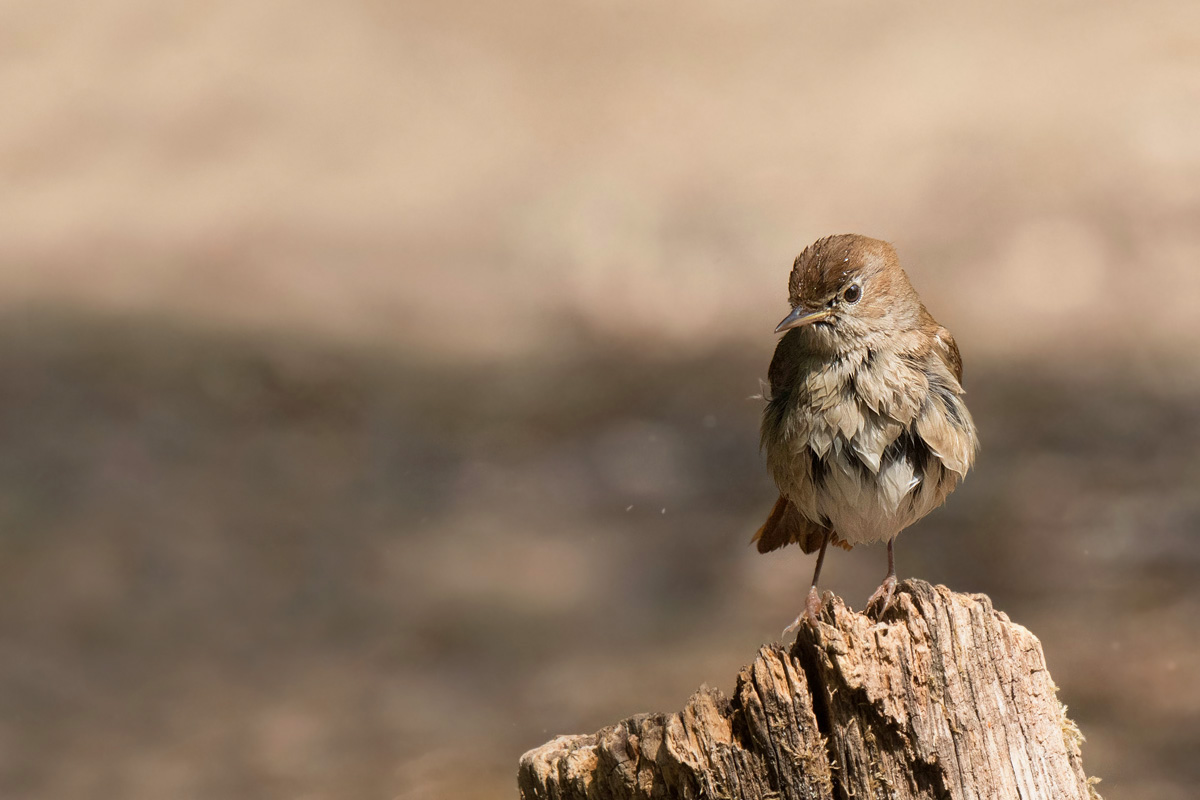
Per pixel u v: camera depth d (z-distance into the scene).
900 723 4.48
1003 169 21.89
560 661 10.88
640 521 13.68
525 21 31.61
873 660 4.48
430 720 10.00
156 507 14.55
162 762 9.77
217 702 10.64
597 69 29.67
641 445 15.87
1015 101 24.20
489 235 23.81
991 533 12.25
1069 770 4.67
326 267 23.45
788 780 4.49
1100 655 9.84
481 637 11.34
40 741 10.20
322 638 11.73
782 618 11.23
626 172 25.06
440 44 32.00
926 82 26.11
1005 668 4.63
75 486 14.99
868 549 12.46
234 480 15.38
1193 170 20.77
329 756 9.71
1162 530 11.85
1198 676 9.33
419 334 20.62
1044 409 15.14
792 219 22.19
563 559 13.01
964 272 19.78
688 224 22.62
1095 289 18.80
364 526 14.10
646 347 19.47
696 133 26.05
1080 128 22.30
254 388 18.22
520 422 17.00
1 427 16.27
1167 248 19.16
